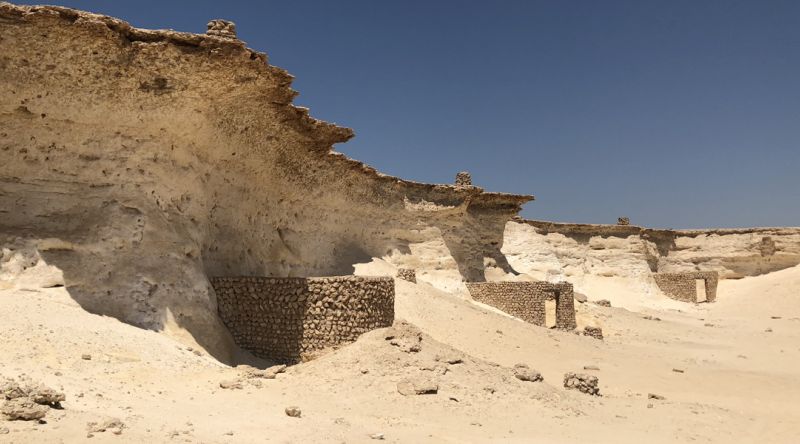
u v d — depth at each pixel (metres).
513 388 12.95
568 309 30.86
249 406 9.80
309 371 12.41
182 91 15.76
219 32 16.31
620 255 49.94
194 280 14.90
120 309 13.27
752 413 14.65
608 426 11.66
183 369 11.80
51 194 14.27
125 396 9.24
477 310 26.67
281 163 22.38
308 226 25.58
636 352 25.39
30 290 12.52
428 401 11.28
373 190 30.70
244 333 15.73
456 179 36.94
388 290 16.88
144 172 15.21
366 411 10.49
